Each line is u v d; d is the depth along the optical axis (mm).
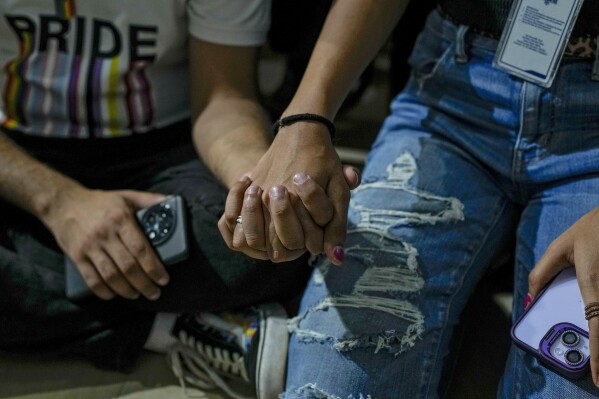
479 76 994
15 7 1086
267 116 1144
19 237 1127
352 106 1573
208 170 1137
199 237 1064
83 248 1045
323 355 916
